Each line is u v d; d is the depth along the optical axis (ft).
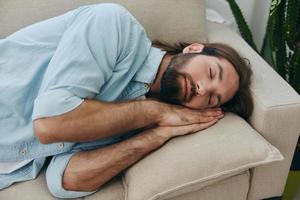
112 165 3.69
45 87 3.51
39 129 3.43
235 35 5.38
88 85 3.55
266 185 4.24
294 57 5.25
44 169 4.04
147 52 4.13
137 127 3.87
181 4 4.96
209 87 3.89
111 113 3.65
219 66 3.98
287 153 4.15
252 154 3.69
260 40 6.60
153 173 3.59
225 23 6.00
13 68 3.96
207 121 3.99
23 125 3.94
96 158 3.72
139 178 3.61
